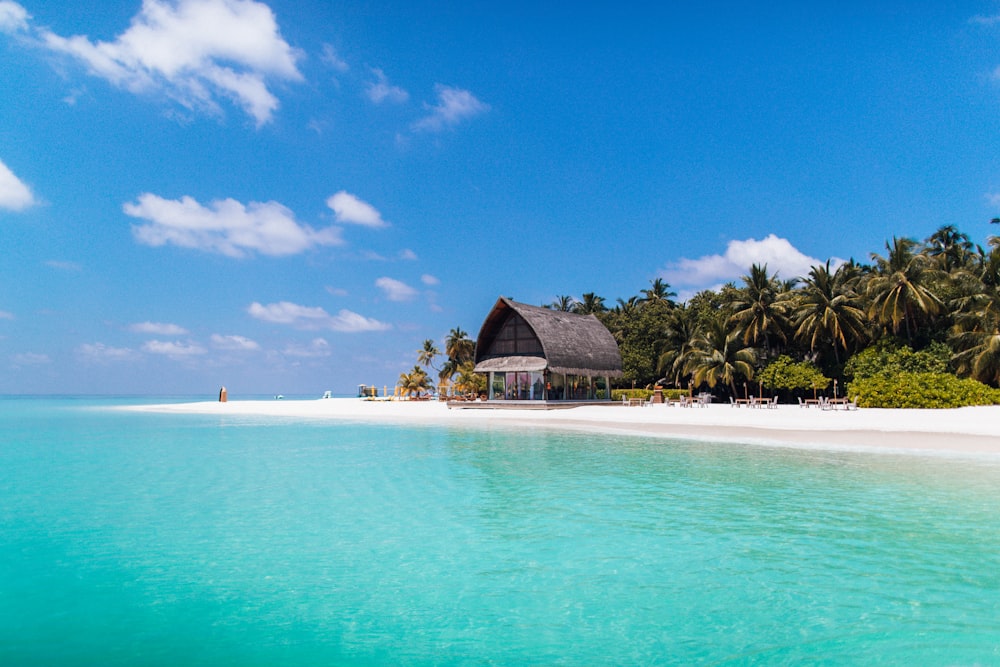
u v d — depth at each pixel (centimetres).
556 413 4019
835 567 811
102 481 1459
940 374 3816
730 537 948
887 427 2517
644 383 6675
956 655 580
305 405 6288
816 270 5353
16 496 1278
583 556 864
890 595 719
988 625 641
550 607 696
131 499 1248
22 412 5428
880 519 1048
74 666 561
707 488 1327
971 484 1349
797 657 579
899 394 3728
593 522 1046
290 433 2833
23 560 859
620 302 8188
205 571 815
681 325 6372
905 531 973
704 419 3212
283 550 899
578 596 726
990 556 849
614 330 7300
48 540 952
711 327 5691
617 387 6644
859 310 5288
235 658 581
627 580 773
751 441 2217
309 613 684
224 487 1377
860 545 903
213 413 5022
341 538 959
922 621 651
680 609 687
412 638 624
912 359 4584
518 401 4562
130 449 2153
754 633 629
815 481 1400
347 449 2114
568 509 1142
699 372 5412
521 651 595
